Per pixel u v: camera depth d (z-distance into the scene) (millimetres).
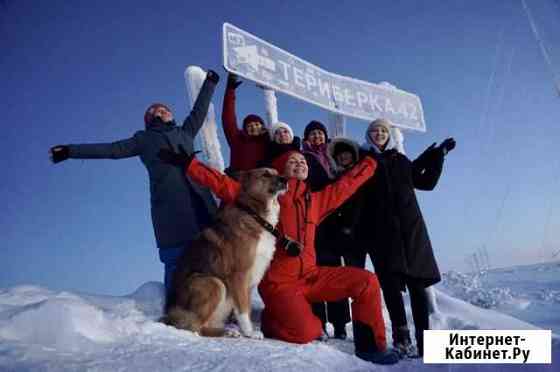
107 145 4070
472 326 4598
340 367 2807
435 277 3602
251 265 3559
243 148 4734
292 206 3736
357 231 3975
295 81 5555
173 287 3684
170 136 4293
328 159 4523
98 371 2240
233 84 4883
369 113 6355
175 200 4203
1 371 2131
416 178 4133
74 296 3930
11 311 2840
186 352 2656
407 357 3371
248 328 3531
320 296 3613
